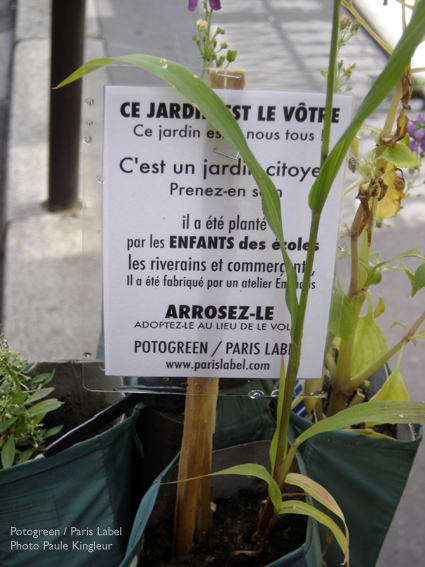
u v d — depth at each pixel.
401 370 2.48
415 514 1.89
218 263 0.93
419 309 2.82
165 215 0.90
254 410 1.20
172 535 1.15
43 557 1.05
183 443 1.04
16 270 2.82
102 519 1.07
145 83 0.88
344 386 1.30
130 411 1.20
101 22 5.39
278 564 0.90
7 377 1.16
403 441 1.10
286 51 4.99
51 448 0.97
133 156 0.88
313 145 0.88
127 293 0.94
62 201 3.17
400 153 0.99
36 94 4.21
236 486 1.21
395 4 5.76
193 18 5.68
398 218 3.39
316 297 0.95
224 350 0.98
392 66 0.64
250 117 0.86
